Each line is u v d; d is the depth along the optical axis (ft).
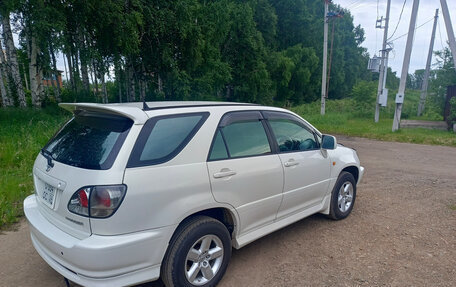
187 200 7.97
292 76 117.08
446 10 38.75
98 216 6.86
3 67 54.49
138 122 7.67
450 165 26.30
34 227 8.21
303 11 117.29
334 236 12.61
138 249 7.18
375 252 11.33
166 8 50.83
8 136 26.09
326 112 85.25
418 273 10.00
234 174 9.11
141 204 7.17
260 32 90.53
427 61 83.87
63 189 7.48
